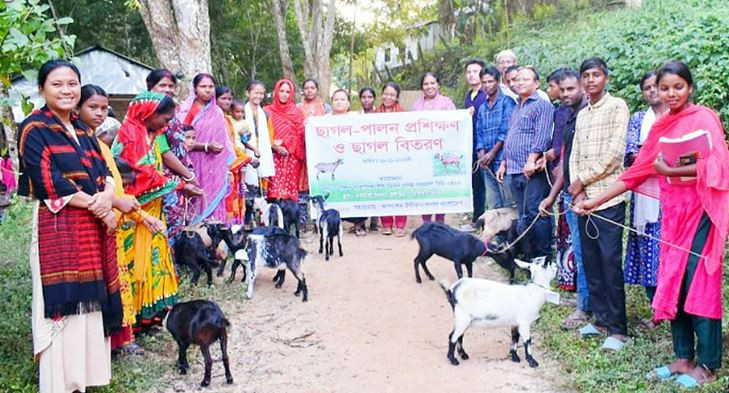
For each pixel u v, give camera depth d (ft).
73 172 12.43
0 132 18.84
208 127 21.66
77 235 12.45
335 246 25.79
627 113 15.58
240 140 25.50
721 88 25.50
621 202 15.56
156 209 16.66
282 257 19.69
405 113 26.86
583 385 13.80
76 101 12.62
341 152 27.12
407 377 14.82
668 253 13.41
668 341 15.52
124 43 77.87
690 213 12.94
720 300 12.93
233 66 91.30
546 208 18.10
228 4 83.41
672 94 12.95
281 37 69.72
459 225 28.84
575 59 35.63
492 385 14.26
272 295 20.30
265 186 27.68
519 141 21.65
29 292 18.65
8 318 16.74
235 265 21.02
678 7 36.76
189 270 21.89
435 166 26.99
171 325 14.66
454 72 72.43
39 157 12.10
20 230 25.31
